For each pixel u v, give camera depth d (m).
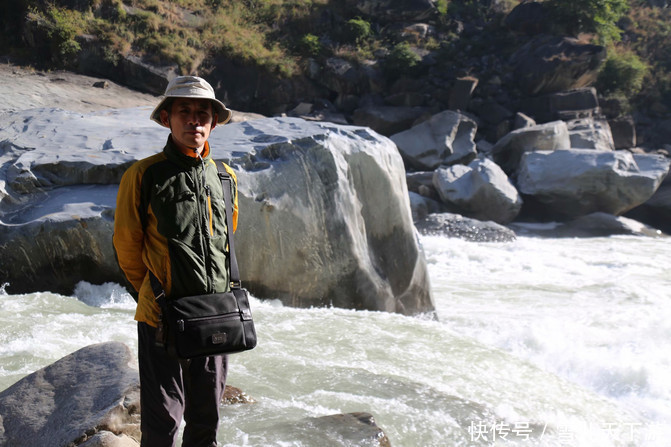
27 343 4.51
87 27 22.69
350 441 3.12
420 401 4.14
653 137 28.44
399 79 26.84
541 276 10.93
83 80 21.52
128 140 7.51
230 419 3.44
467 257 12.32
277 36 28.02
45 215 6.06
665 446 4.17
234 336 2.17
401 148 23.81
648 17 34.81
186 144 2.26
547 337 6.67
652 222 21.66
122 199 2.23
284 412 3.64
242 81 25.19
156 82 22.59
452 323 7.39
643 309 8.38
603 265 12.54
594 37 29.22
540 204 20.53
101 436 2.67
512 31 29.72
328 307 6.92
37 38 21.97
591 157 20.05
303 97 26.23
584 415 4.54
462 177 20.17
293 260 6.69
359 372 4.59
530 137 22.41
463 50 28.86
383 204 7.33
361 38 28.55
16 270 6.01
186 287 2.20
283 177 6.67
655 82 30.47
